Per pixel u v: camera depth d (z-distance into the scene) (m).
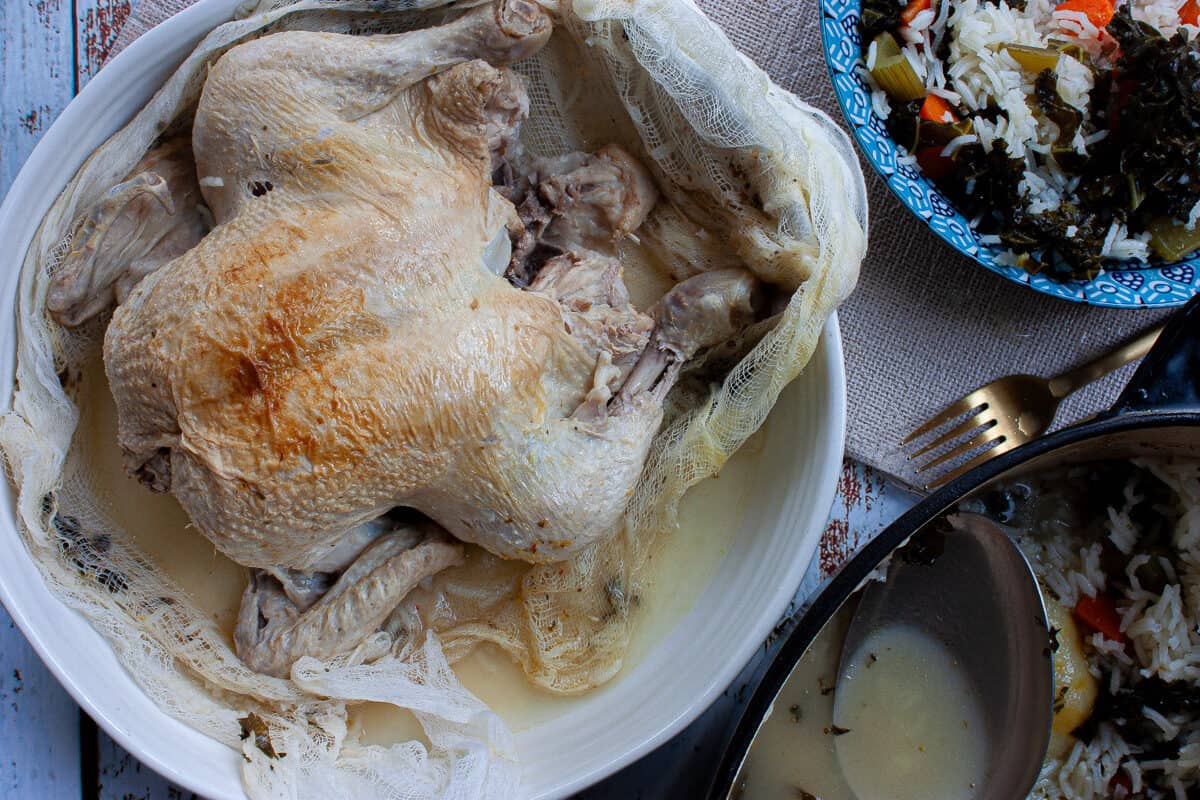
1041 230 0.61
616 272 0.57
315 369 0.50
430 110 0.53
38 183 0.55
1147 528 0.61
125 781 0.61
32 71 0.62
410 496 0.53
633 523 0.59
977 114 0.62
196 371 0.50
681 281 0.59
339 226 0.51
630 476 0.55
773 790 0.56
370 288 0.51
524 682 0.60
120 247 0.55
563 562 0.59
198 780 0.55
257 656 0.55
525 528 0.54
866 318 0.65
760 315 0.59
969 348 0.65
